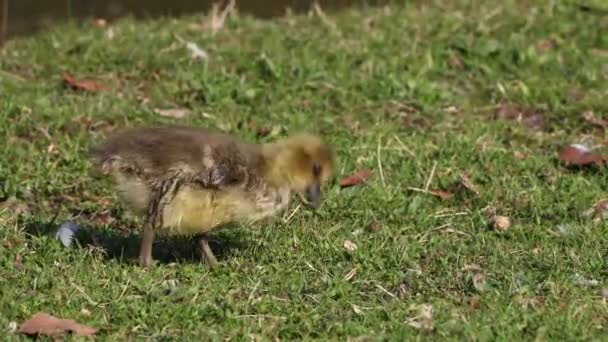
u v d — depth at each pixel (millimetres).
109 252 12000
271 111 16578
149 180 11125
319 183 11711
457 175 14555
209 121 16156
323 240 12484
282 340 10102
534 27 19891
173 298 10664
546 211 13617
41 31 19344
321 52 18469
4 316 10273
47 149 14992
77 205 13734
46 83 17188
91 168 13906
